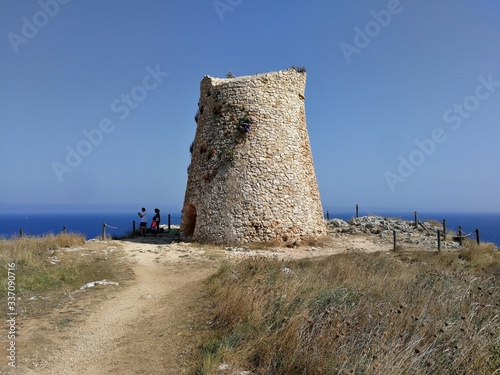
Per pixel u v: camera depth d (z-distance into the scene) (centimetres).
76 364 696
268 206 2056
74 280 1297
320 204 2364
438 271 1251
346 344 621
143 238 2491
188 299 1062
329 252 1933
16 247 1565
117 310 1003
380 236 2500
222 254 1770
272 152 2117
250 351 673
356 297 831
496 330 669
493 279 1191
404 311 748
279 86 2214
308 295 855
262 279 1070
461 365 574
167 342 781
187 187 2342
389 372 526
